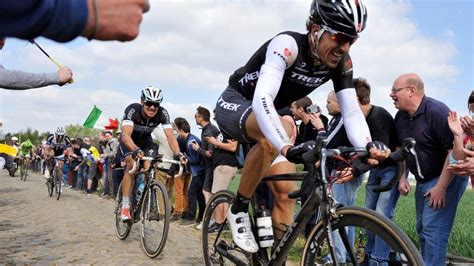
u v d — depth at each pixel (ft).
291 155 5.68
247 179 7.23
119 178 29.78
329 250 5.92
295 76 6.95
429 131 9.07
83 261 11.62
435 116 8.95
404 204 24.90
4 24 2.25
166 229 11.74
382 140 10.02
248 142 7.26
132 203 14.16
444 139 8.82
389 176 10.22
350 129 6.98
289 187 7.79
